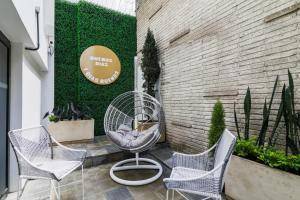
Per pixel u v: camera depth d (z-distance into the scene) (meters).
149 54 4.75
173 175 1.81
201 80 3.49
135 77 5.95
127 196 2.34
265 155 1.86
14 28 2.08
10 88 2.44
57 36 4.96
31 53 3.06
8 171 2.38
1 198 2.21
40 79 4.57
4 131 2.31
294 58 2.13
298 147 1.91
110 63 5.54
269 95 2.37
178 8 4.14
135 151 2.81
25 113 2.70
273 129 2.11
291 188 1.61
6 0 1.52
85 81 5.22
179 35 4.07
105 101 5.51
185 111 3.94
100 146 4.06
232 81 2.86
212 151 2.07
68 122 4.27
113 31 5.66
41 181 2.69
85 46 5.22
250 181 1.93
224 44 3.01
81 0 5.16
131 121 4.25
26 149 2.00
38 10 2.87
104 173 3.05
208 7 3.33
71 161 2.19
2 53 2.27
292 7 2.12
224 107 2.99
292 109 1.90
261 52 2.46
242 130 2.70
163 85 4.72
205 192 1.50
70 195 2.35
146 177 2.86
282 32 2.24
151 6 5.20
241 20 2.72
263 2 2.44
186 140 3.90
